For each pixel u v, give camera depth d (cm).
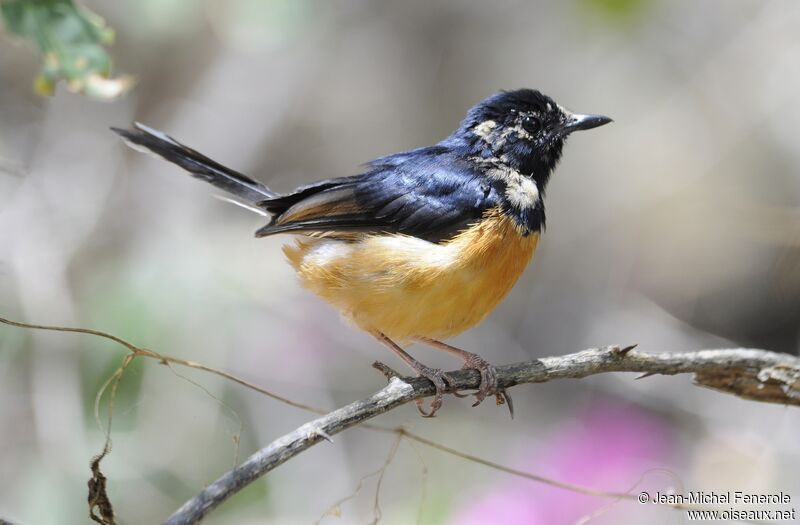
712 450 1338
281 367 1348
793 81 1705
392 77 1767
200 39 1570
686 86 1756
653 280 1684
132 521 1100
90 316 1156
